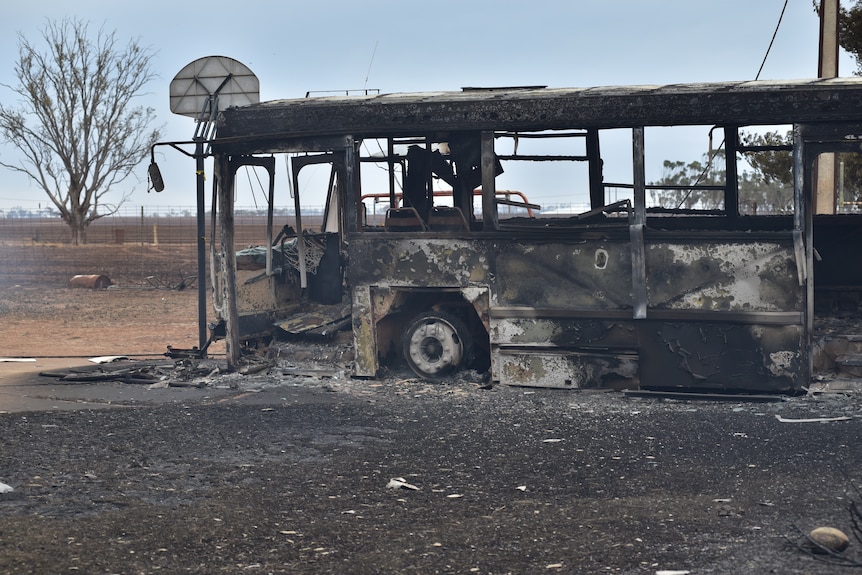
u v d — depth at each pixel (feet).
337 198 46.47
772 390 31.40
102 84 170.19
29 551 16.21
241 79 42.50
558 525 17.67
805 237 31.12
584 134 36.86
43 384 37.55
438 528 17.65
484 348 37.32
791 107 31.19
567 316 33.58
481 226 38.68
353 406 31.50
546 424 27.89
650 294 32.55
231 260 38.93
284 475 22.04
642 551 15.94
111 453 24.30
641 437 25.72
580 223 36.70
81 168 172.14
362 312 36.24
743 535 16.62
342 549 16.42
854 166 72.49
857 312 39.50
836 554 15.34
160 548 16.47
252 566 15.55
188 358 42.22
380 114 35.42
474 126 34.42
